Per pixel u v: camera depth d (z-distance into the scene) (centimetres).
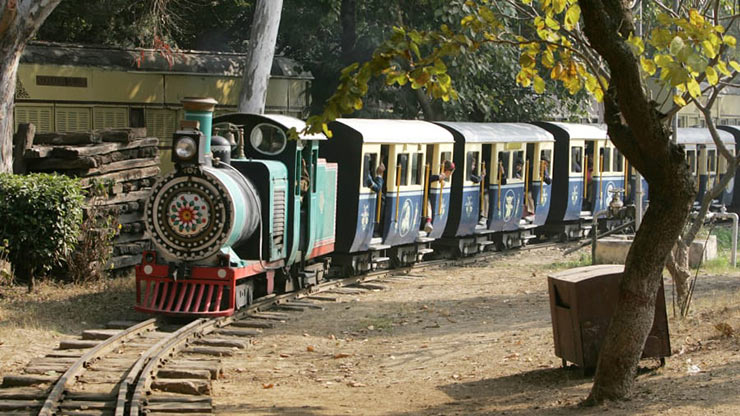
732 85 1341
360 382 1162
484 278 2055
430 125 2238
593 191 2856
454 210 2311
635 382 1019
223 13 3144
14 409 959
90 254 1745
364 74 895
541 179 2619
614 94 968
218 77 2486
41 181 1636
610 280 1066
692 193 941
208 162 1507
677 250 1377
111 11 2728
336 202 1931
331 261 1977
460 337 1399
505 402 1005
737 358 1059
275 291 1750
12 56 1727
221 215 1466
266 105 2630
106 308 1544
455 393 1072
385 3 2797
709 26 902
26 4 1711
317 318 1583
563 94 3023
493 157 2406
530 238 2700
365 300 1769
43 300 1573
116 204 1856
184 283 1482
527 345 1295
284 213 1667
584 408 934
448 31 933
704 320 1316
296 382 1163
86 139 1831
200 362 1195
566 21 1060
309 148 1728
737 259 2270
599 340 1062
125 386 1009
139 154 1934
